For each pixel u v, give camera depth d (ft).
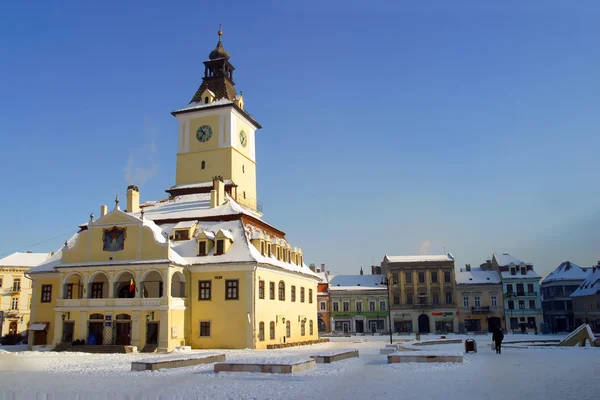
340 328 364.38
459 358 106.52
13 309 308.40
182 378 88.07
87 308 174.81
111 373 97.60
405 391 70.69
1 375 96.12
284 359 103.65
